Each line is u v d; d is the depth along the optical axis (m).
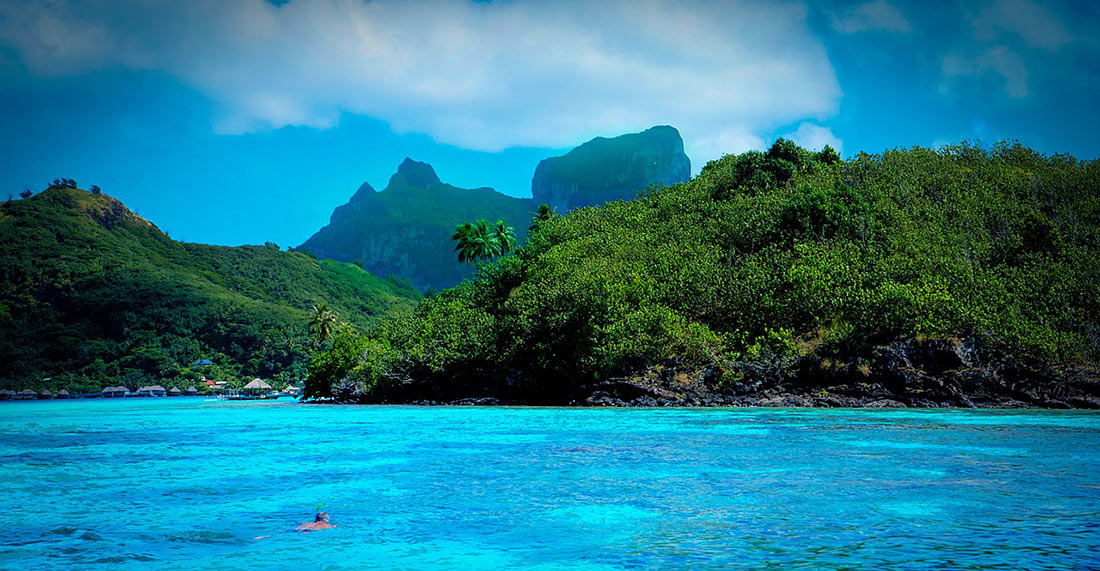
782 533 11.12
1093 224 69.25
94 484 16.16
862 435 26.95
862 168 83.94
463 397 67.62
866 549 10.09
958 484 15.41
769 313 58.91
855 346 52.97
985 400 49.16
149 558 9.94
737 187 89.38
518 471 17.81
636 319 58.75
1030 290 57.03
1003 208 70.44
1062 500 13.55
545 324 64.00
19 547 10.52
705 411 45.88
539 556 9.99
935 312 53.12
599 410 49.47
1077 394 48.09
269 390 140.12
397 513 12.86
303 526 11.92
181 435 29.83
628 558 9.80
